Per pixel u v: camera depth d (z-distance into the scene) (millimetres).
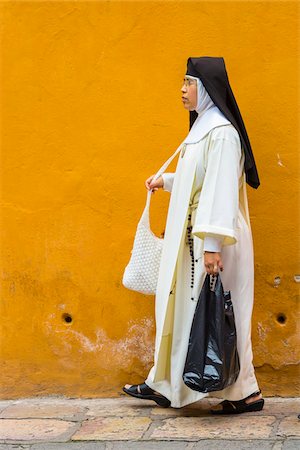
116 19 5043
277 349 5012
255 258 4996
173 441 4312
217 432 4414
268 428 4441
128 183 5094
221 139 4441
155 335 5121
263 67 4922
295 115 4918
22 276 5223
